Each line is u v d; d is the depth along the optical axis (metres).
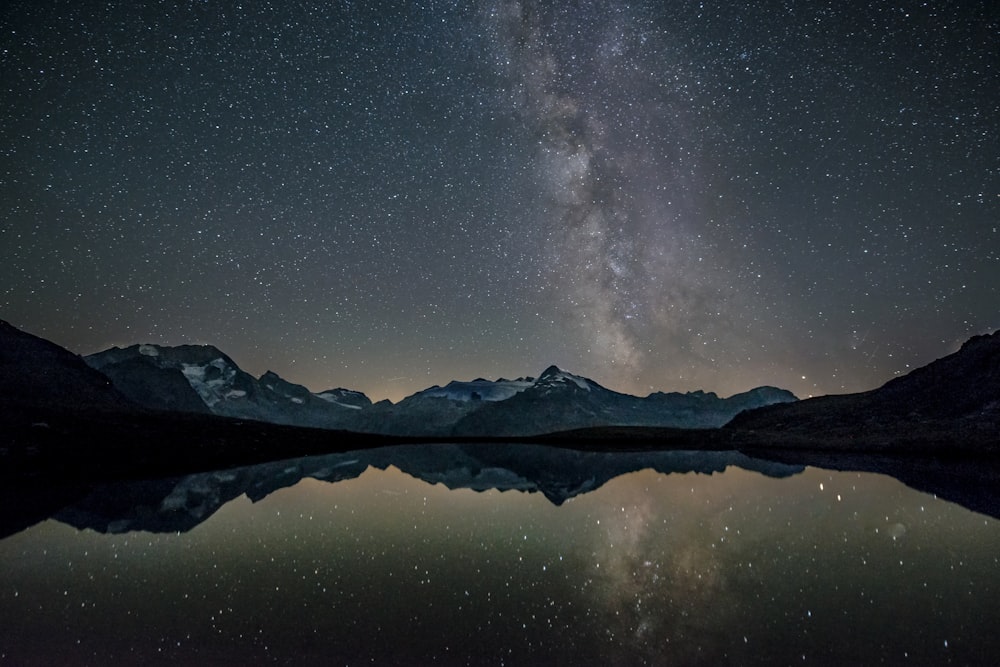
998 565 12.02
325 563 13.21
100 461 37.69
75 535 16.42
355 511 21.23
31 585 11.48
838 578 11.27
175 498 24.81
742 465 42.94
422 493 27.70
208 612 9.76
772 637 8.27
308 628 8.96
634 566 12.55
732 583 11.14
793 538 15.09
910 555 13.00
